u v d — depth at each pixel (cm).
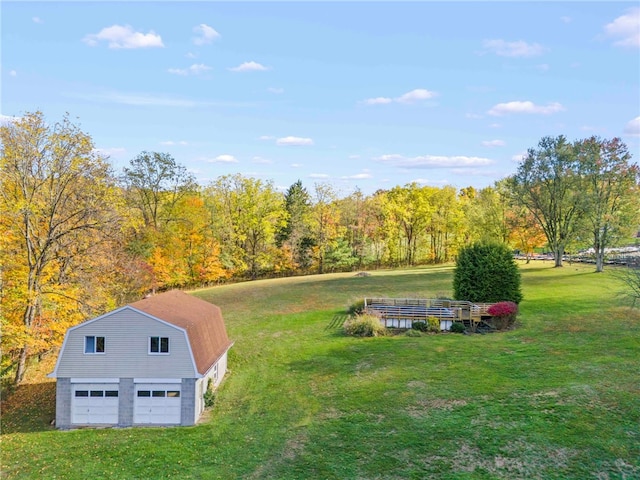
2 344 2773
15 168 2753
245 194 7025
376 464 1773
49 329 2964
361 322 3594
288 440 2017
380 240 8375
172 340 2358
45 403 2691
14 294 2830
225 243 6969
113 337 2358
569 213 6006
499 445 1833
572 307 3916
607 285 4794
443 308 3659
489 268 3672
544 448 1786
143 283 4941
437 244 8844
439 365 2750
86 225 2956
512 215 7125
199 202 6309
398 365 2802
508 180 6562
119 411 2345
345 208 8188
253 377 2875
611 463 1669
